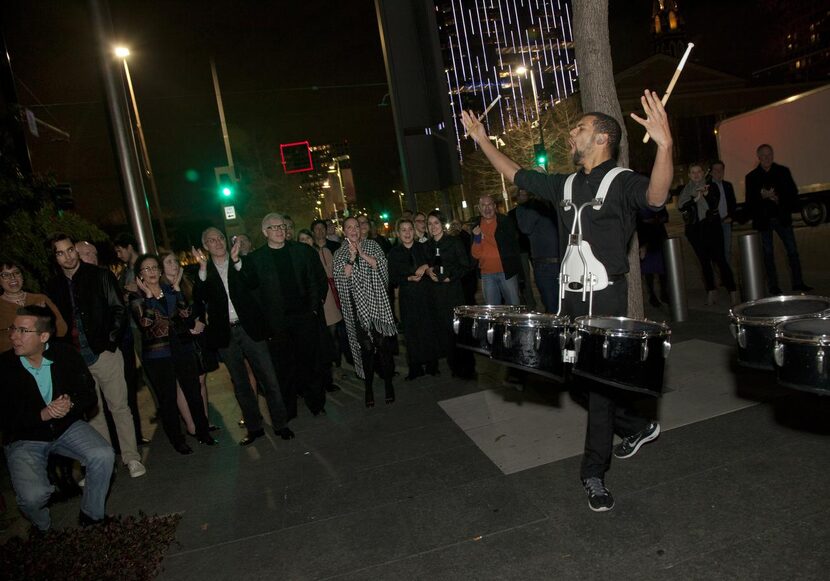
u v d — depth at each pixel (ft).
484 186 180.75
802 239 50.11
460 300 21.58
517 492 12.16
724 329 21.99
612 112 15.30
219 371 31.09
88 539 12.70
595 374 9.84
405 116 29.91
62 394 13.17
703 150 181.16
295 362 19.36
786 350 8.55
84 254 19.17
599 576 9.15
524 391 18.78
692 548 9.48
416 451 15.28
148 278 18.13
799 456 11.82
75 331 16.80
